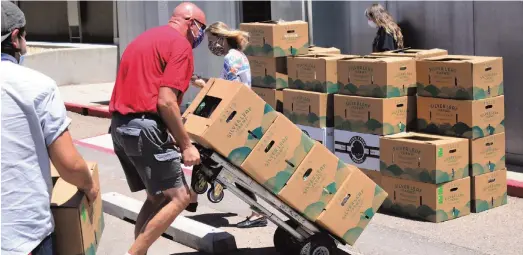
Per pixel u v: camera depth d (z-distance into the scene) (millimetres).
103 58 18125
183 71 4898
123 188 8250
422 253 6000
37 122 3221
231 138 4996
